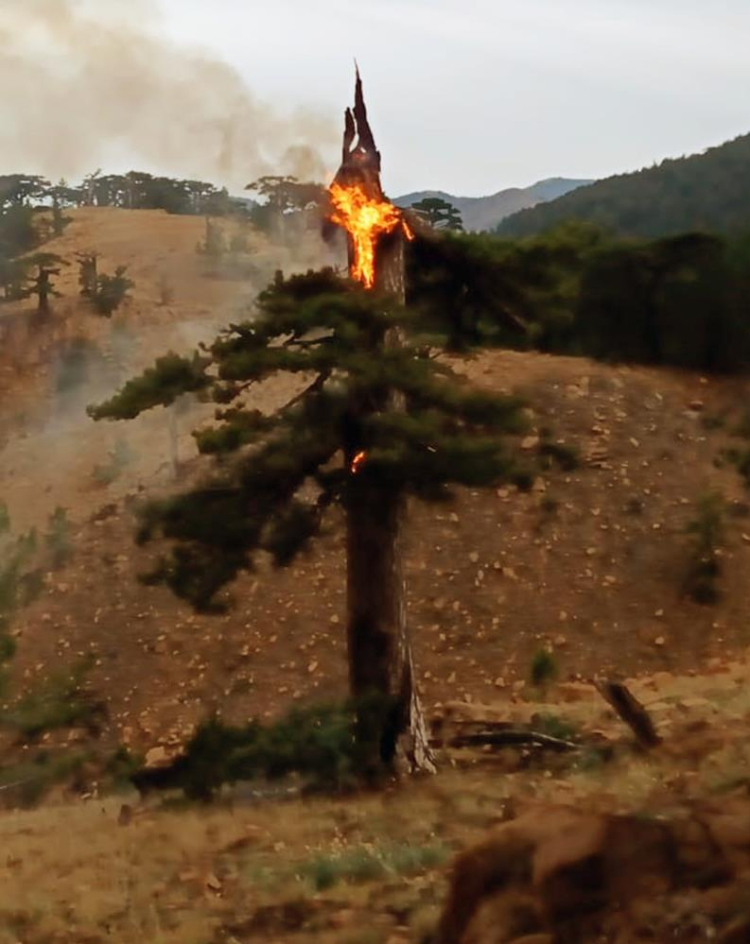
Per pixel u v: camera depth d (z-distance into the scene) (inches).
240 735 677.9
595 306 1984.5
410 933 344.5
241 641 1476.4
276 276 752.3
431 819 514.0
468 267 829.2
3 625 1064.2
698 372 1962.4
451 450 697.6
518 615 1503.4
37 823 685.9
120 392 755.4
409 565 1594.5
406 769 701.3
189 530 730.2
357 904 386.3
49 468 2267.5
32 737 1079.0
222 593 1560.0
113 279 3415.4
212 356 743.7
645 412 1818.4
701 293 1962.4
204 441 716.0
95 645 1520.7
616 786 499.5
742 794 382.6
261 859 473.1
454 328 876.0
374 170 777.6
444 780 639.8
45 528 1967.3
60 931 404.5
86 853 531.2
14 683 1467.8
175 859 497.7
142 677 1450.5
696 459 1743.4
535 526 1632.6
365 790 655.8
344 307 710.5
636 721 623.8
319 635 1469.0
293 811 585.9
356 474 727.7
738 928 259.4
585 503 1658.5
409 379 708.7
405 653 735.1
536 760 703.1
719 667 1298.0
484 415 731.4
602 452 1736.0
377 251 775.1
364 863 428.1
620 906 279.3
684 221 3873.0
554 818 300.2
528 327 866.1
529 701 1120.8
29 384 2883.9
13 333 3206.2
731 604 1504.7
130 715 1379.2
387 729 709.9
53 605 1615.4
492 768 690.8
